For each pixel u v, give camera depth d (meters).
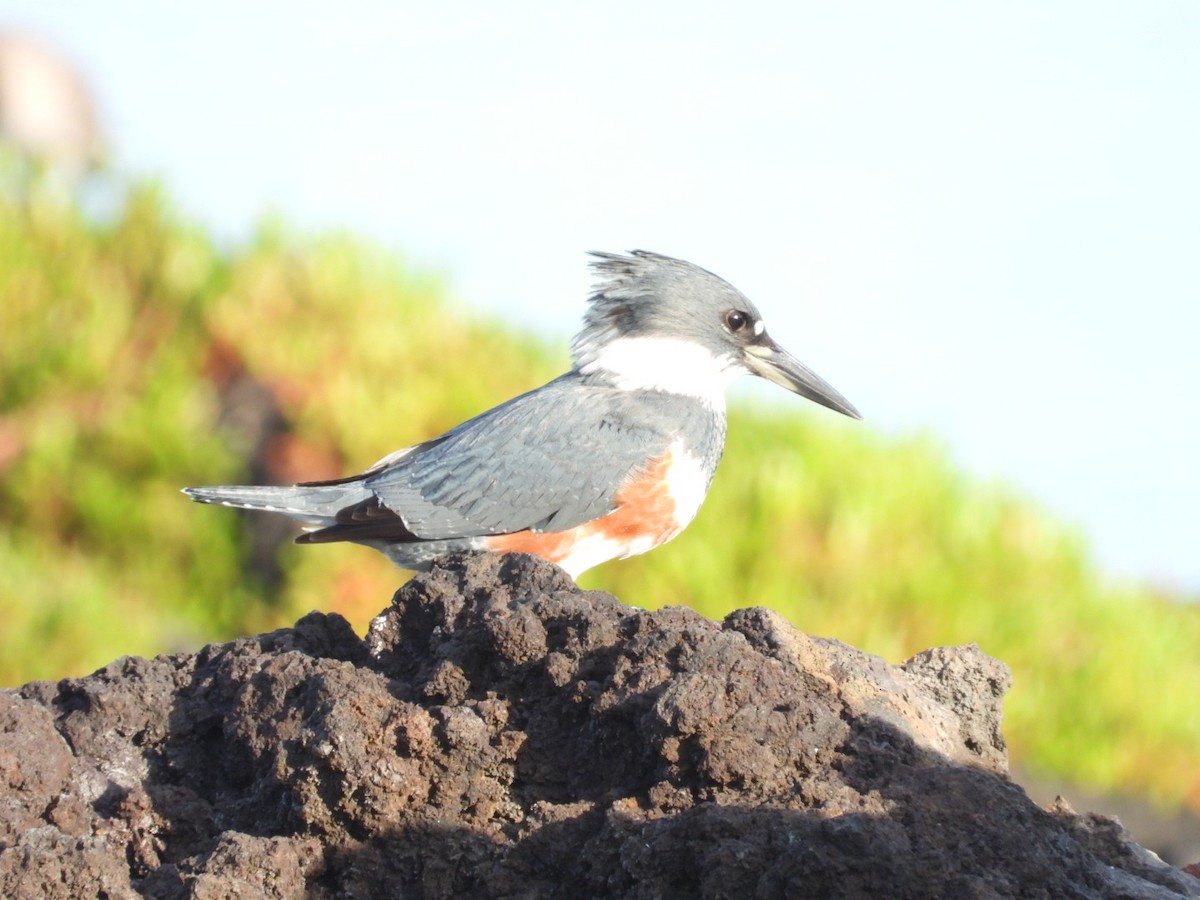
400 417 21.17
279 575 20.58
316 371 21.78
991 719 7.54
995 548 21.06
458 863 6.36
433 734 6.53
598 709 6.56
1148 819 18.86
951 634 19.92
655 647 6.71
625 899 5.97
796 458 21.12
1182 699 20.36
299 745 6.55
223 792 6.98
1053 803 6.99
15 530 21.00
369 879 6.36
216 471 21.12
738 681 6.47
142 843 6.64
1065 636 20.50
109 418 21.41
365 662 7.59
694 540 20.02
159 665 7.70
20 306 22.67
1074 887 6.01
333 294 22.72
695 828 5.91
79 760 7.07
